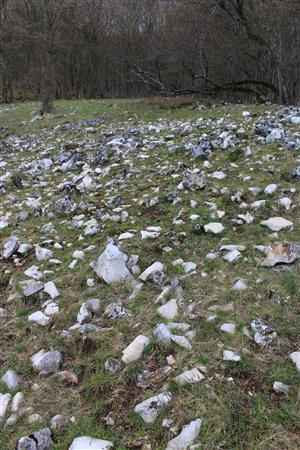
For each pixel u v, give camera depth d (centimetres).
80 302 513
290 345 404
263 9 2520
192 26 3597
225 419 337
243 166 860
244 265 529
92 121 2055
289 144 923
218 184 779
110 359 412
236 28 2919
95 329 461
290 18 2377
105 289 530
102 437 345
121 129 1642
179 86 4184
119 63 6169
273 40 2509
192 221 652
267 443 318
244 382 369
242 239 589
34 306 532
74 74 6456
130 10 6272
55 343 456
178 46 3944
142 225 678
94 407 374
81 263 597
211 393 359
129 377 394
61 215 787
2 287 584
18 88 6544
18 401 389
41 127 2195
